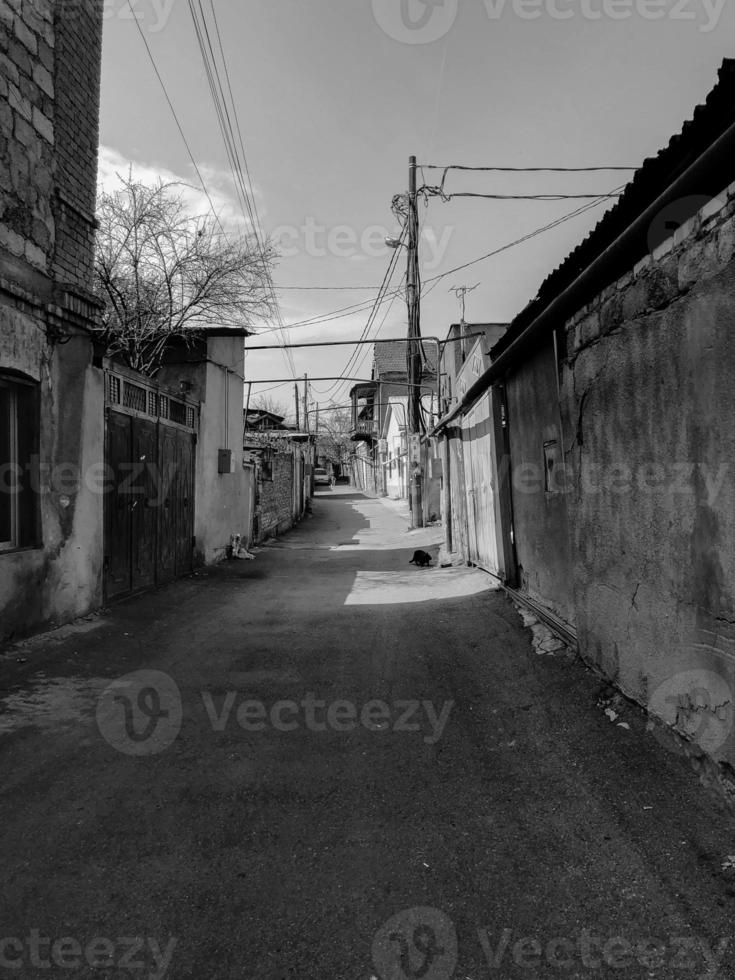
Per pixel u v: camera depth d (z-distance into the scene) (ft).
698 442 9.43
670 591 10.42
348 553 44.62
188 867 8.16
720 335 8.76
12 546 17.70
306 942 6.88
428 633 19.94
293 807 9.68
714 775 9.14
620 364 12.01
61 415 19.53
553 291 15.71
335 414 211.20
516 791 10.08
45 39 18.86
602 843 8.55
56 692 14.21
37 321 18.26
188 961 6.59
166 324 36.76
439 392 55.36
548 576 19.03
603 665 13.41
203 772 10.77
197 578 31.37
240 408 42.86
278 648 18.42
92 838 8.77
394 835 8.93
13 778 10.38
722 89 7.76
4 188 17.02
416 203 56.49
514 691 14.39
